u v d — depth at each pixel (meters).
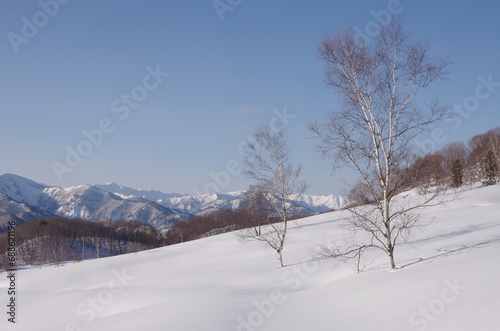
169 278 35.56
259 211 36.47
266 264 32.81
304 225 51.94
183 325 14.00
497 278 11.88
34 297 33.19
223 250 48.69
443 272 14.22
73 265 54.56
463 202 48.16
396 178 16.88
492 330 8.51
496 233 21.59
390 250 17.64
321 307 14.23
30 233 99.38
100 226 130.00
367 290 14.83
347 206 18.41
